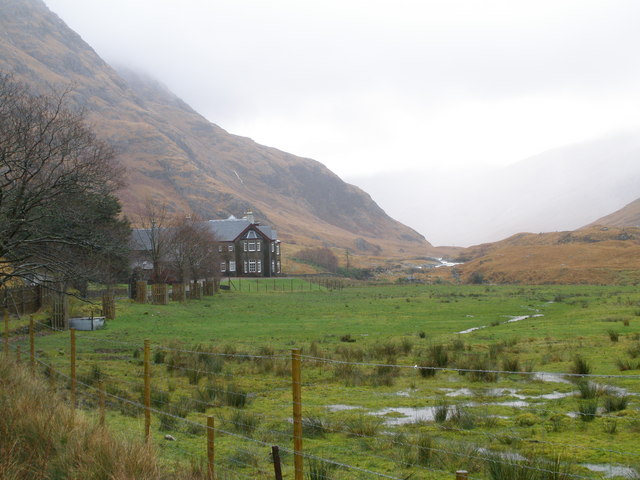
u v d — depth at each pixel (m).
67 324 30.55
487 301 59.62
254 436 10.79
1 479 6.83
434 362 19.00
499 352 21.45
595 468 8.45
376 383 16.11
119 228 42.22
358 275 170.00
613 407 11.93
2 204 20.61
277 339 28.91
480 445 9.80
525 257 148.38
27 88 27.98
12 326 27.95
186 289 65.38
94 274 26.69
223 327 35.16
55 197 22.06
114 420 11.84
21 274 22.23
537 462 8.19
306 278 125.56
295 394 6.79
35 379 11.60
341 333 31.97
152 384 15.95
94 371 16.64
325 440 10.50
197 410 13.04
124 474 6.96
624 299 53.53
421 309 49.97
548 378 16.03
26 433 8.14
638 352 18.84
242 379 17.12
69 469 7.29
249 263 120.88
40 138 21.11
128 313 40.84
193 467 7.96
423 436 10.21
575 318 36.44
